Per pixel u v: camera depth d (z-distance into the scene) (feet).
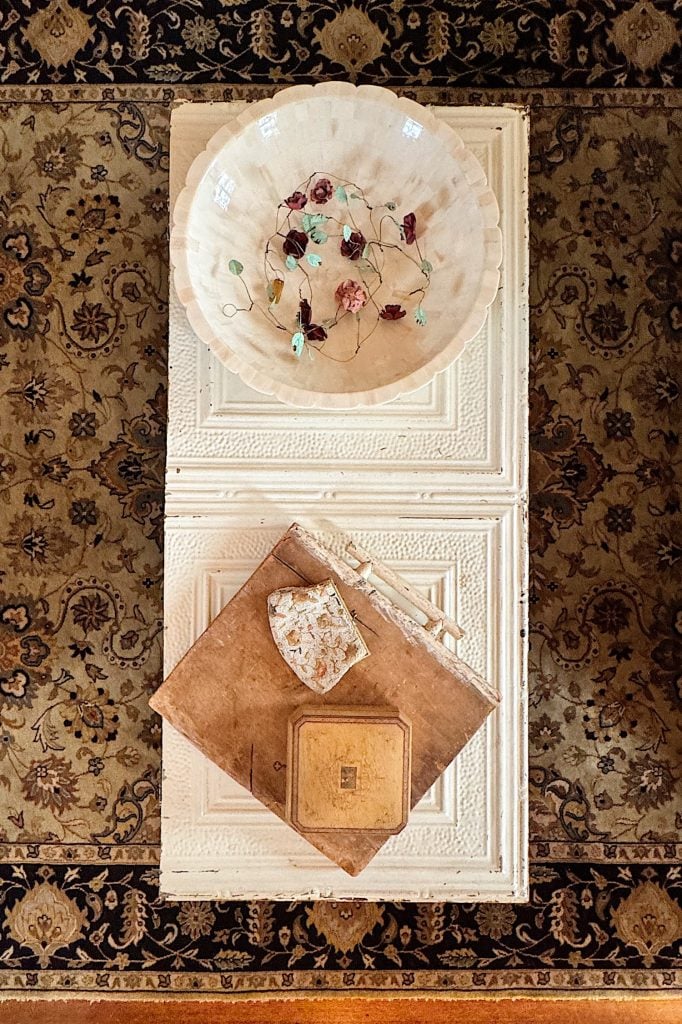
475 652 4.58
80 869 5.27
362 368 4.43
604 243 5.29
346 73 5.27
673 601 5.27
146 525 5.30
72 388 5.30
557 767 5.27
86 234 5.30
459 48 5.27
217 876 4.57
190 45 5.27
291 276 4.52
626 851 5.26
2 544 5.28
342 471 4.57
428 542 4.59
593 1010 5.20
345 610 4.18
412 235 4.49
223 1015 5.20
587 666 5.27
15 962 5.25
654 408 5.28
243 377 4.18
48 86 5.29
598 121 5.28
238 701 4.29
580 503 5.27
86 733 5.28
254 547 4.57
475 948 5.24
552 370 5.29
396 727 4.08
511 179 4.59
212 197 4.35
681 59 5.27
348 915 5.26
